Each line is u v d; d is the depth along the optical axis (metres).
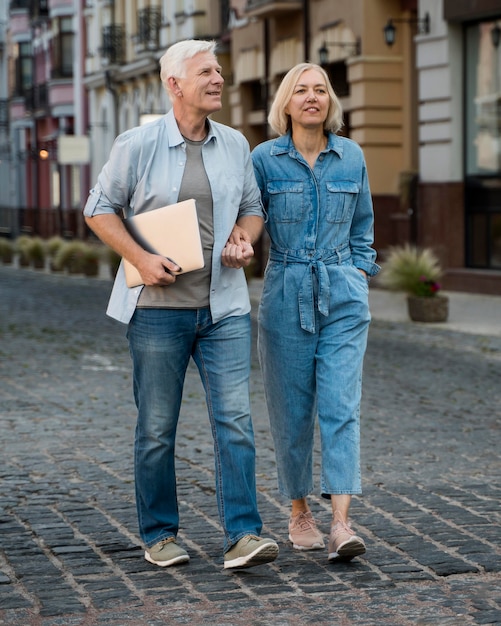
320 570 6.07
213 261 6.03
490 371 14.03
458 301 22.73
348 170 6.35
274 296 6.36
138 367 6.14
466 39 24.75
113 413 11.08
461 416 10.95
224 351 6.11
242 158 6.13
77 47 56.44
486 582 5.86
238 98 35.50
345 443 6.21
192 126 6.03
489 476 8.37
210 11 39.03
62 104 58.44
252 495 6.13
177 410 6.20
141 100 47.78
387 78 27.69
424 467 8.66
